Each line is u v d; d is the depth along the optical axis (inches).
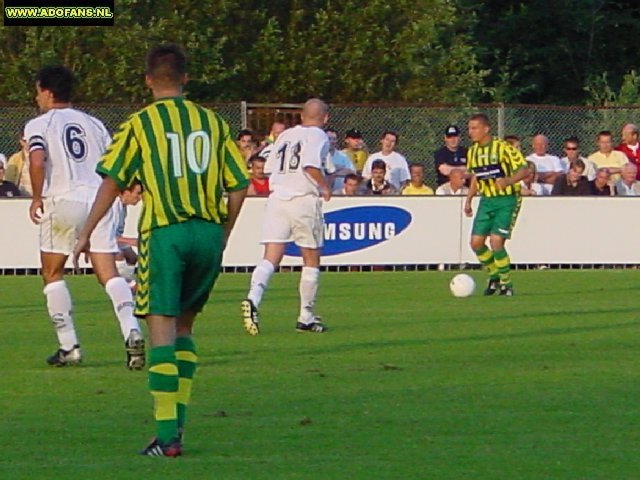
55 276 836.0
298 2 2448.3
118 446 591.5
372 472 538.3
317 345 940.6
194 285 578.2
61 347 839.1
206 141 569.6
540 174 1699.1
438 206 1644.9
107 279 825.5
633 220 1667.1
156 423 589.0
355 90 2437.3
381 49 2443.4
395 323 1079.0
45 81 833.5
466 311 1173.7
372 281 1489.9
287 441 602.2
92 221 582.9
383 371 814.5
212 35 2353.6
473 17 2952.8
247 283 1466.5
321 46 2436.0
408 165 1779.0
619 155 1731.1
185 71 581.9
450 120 1820.9
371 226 1632.6
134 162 570.9
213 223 571.5
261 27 2425.0
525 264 1654.8
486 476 532.7
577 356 882.1
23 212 1567.4
